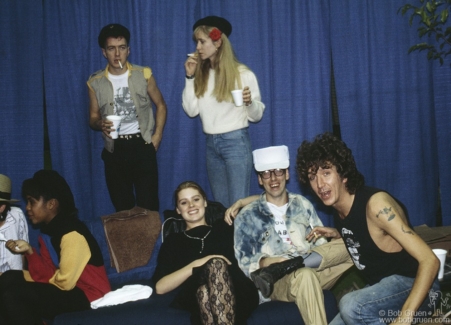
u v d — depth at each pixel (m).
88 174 4.41
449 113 4.57
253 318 3.02
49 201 3.21
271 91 4.48
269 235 3.46
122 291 3.32
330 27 4.45
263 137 4.52
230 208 3.55
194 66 3.91
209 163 4.08
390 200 2.43
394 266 2.51
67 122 4.34
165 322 3.05
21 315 3.04
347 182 2.47
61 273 3.15
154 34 4.35
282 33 4.42
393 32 4.46
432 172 4.64
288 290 3.06
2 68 4.24
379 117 4.54
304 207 3.54
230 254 3.49
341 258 3.13
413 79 4.52
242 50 4.43
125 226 3.78
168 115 4.44
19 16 4.23
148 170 4.11
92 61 4.34
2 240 3.41
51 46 4.29
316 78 4.46
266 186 3.48
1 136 4.29
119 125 3.90
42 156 4.35
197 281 3.06
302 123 4.50
